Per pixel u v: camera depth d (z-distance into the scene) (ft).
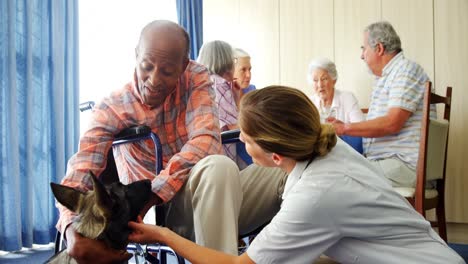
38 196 10.57
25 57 10.29
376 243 4.01
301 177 4.02
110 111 5.50
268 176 5.79
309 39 13.37
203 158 5.01
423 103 8.06
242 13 14.23
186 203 4.98
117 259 4.13
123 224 4.12
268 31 13.89
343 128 8.69
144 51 5.19
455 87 11.60
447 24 11.71
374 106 9.37
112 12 12.75
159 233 4.20
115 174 5.85
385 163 8.56
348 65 12.87
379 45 9.13
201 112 5.50
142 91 5.42
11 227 9.94
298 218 3.82
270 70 13.88
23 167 10.32
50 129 10.84
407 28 12.11
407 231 4.00
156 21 5.38
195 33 14.42
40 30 10.58
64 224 4.43
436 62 11.80
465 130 11.44
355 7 12.76
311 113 3.92
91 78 12.18
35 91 10.55
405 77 8.56
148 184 4.58
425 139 7.74
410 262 3.93
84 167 5.12
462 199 11.39
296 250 3.91
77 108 11.36
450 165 11.52
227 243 4.57
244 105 4.10
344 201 3.78
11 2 9.94
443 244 4.16
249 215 5.73
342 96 11.43
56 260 4.39
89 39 12.14
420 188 7.77
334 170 3.90
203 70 5.86
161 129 5.65
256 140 4.02
